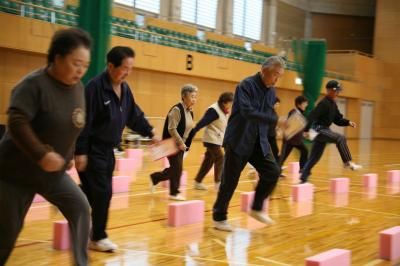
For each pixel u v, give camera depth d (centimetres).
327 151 1850
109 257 381
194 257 395
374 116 2991
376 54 3009
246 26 2517
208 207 617
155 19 1905
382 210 652
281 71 453
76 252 277
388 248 414
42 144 230
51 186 258
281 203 679
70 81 240
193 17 2217
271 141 573
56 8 1468
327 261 354
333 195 770
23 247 402
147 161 1147
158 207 604
